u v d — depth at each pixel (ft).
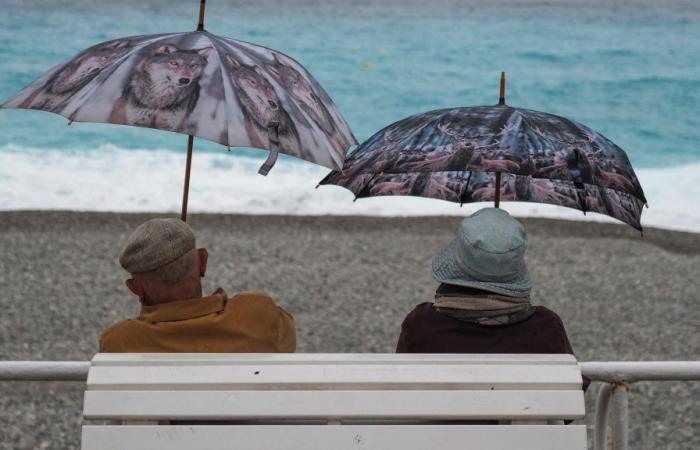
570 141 31.63
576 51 312.71
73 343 88.07
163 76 28.96
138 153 201.77
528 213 156.25
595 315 100.68
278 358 23.93
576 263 119.85
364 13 352.28
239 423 24.56
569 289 109.09
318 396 23.39
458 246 29.19
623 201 36.32
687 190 187.93
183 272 27.78
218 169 189.16
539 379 23.88
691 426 70.33
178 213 157.69
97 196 169.89
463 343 29.04
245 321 27.68
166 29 326.85
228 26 330.75
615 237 144.46
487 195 39.55
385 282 110.22
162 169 189.88
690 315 100.53
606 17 354.54
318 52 305.53
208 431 23.17
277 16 344.49
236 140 27.68
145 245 27.40
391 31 330.13
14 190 171.53
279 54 33.19
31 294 99.66
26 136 211.82
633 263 120.57
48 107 28.25
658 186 190.90
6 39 304.71
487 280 28.86
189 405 23.13
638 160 216.74
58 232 132.16
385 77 284.61
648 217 165.17
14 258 111.96
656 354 89.66
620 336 94.48
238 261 116.26
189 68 29.40
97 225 140.67
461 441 23.61
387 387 23.62
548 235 142.41
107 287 103.71
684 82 283.38
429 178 39.99
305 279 109.91
